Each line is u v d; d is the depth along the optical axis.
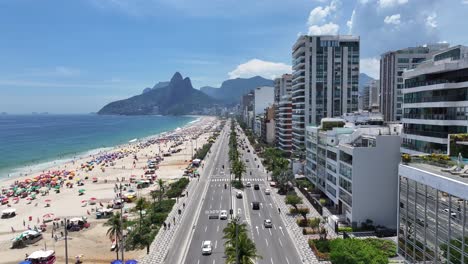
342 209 97.94
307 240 82.25
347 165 90.75
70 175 180.00
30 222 109.12
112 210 114.25
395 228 85.44
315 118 183.38
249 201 118.69
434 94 81.56
